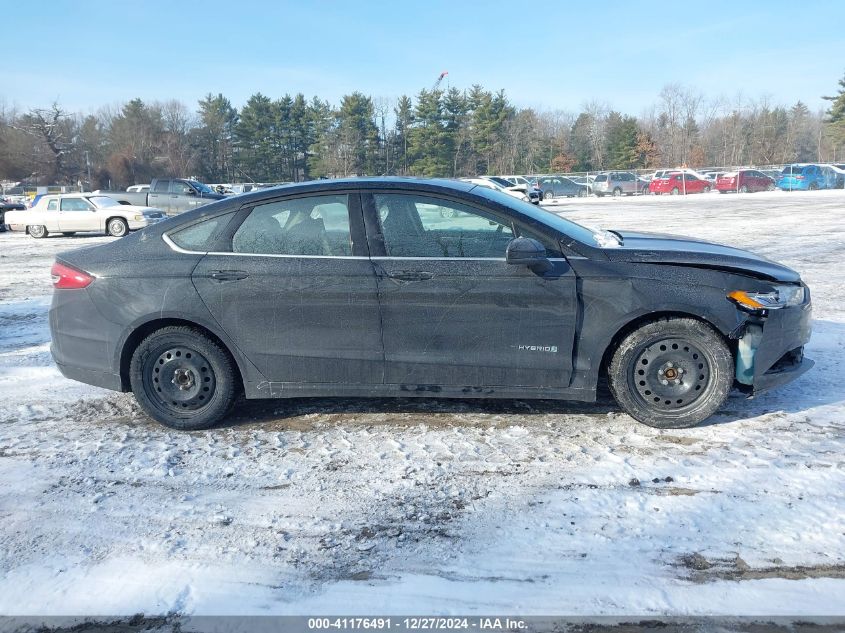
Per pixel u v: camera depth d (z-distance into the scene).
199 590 2.83
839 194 33.94
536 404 4.79
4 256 16.12
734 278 4.11
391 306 4.20
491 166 67.56
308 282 4.23
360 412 4.75
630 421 4.43
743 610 2.60
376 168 66.38
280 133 70.06
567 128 75.56
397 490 3.62
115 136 76.00
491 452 4.04
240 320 4.31
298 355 4.32
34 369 6.04
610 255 4.16
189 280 4.32
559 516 3.30
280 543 3.16
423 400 4.95
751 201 30.77
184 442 4.35
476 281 4.14
